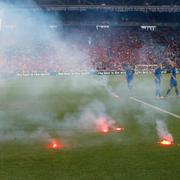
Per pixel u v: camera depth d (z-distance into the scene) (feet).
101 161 40.86
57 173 37.14
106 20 251.80
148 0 236.63
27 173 37.22
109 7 233.55
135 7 237.04
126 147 46.62
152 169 38.14
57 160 41.37
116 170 37.86
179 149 45.39
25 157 42.60
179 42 250.78
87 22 248.32
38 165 39.68
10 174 36.96
